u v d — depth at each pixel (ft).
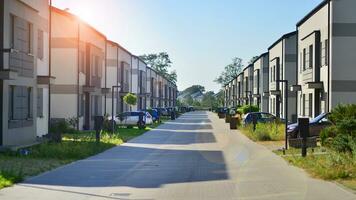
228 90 379.14
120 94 172.04
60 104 115.24
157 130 128.77
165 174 47.37
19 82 69.97
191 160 59.52
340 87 93.04
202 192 37.40
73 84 115.03
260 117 123.65
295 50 143.02
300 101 119.14
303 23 117.50
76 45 114.83
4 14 63.46
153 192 37.37
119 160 59.16
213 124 166.71
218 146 79.71
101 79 138.21
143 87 236.84
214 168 51.80
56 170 49.32
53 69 115.24
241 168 51.57
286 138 70.03
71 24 114.73
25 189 37.93
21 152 59.67
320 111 101.71
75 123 112.57
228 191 37.76
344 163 46.47
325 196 35.22
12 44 67.72
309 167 49.39
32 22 75.56
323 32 99.04
